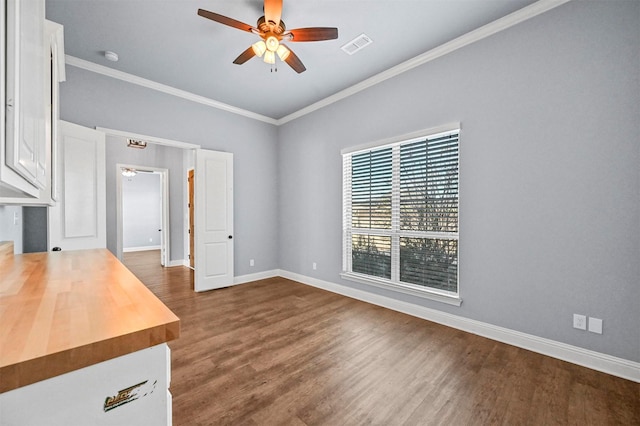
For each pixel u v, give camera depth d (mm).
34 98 943
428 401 1672
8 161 688
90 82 3121
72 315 698
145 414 636
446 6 2240
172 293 3941
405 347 2334
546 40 2193
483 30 2492
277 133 5027
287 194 4824
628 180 1882
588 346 2025
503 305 2430
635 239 1860
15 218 2342
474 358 2156
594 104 1999
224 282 4227
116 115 3295
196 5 2238
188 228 5863
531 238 2279
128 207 8250
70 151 2773
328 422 1504
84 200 2896
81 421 549
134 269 5605
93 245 2967
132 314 712
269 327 2752
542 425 1484
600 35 1972
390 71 3215
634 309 1863
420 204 3053
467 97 2639
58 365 517
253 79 3482
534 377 1903
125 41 2701
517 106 2342
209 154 4094
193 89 3762
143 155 5629
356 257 3768
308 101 4180
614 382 1837
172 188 6008
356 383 1845
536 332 2254
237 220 4492
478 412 1582
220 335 2566
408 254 3170
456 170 2764
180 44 2752
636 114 1854
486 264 2527
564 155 2123
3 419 471
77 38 2646
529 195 2285
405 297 3152
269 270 4902
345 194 3895
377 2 2199
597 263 1992
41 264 1371
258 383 1840
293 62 2467
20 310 729
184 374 1938
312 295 3838
